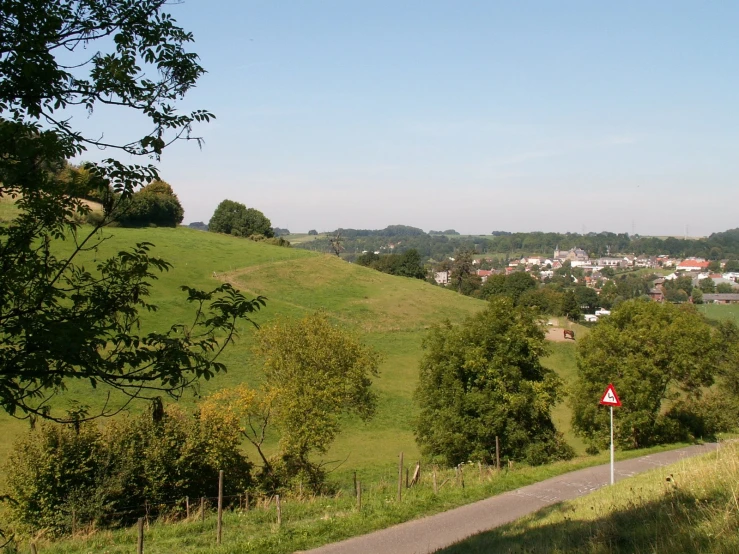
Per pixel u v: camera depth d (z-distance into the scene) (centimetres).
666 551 730
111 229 8819
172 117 734
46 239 693
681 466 1781
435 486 1906
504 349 2911
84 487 1861
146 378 672
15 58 629
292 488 2431
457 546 1148
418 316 7562
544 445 2858
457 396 2925
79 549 1460
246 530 1544
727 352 4400
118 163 694
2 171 658
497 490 1919
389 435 3922
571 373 6153
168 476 2008
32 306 659
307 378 2633
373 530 1465
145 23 720
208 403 2361
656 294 18875
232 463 2244
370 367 2950
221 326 695
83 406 855
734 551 677
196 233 10700
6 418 3111
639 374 3309
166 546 1420
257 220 13312
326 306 7450
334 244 15338
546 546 927
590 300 15862
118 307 700
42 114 693
